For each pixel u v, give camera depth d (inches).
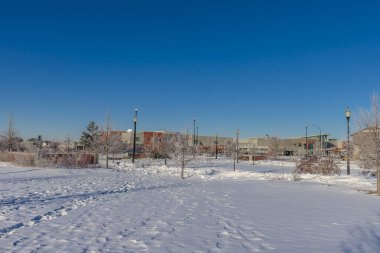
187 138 1457.9
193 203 580.7
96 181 960.3
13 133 2273.6
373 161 751.1
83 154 1620.3
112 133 1857.8
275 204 571.8
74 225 401.7
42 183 858.8
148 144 3024.1
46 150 1814.7
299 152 3348.9
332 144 4037.9
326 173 1252.5
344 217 457.4
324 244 322.7
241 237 350.0
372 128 768.3
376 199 644.1
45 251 298.8
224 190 789.9
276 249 306.3
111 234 360.8
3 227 383.6
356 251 299.0
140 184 934.4
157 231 375.9
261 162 2341.3
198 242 331.3
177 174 1322.6
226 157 3009.4
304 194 716.0
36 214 459.8
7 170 1228.5
